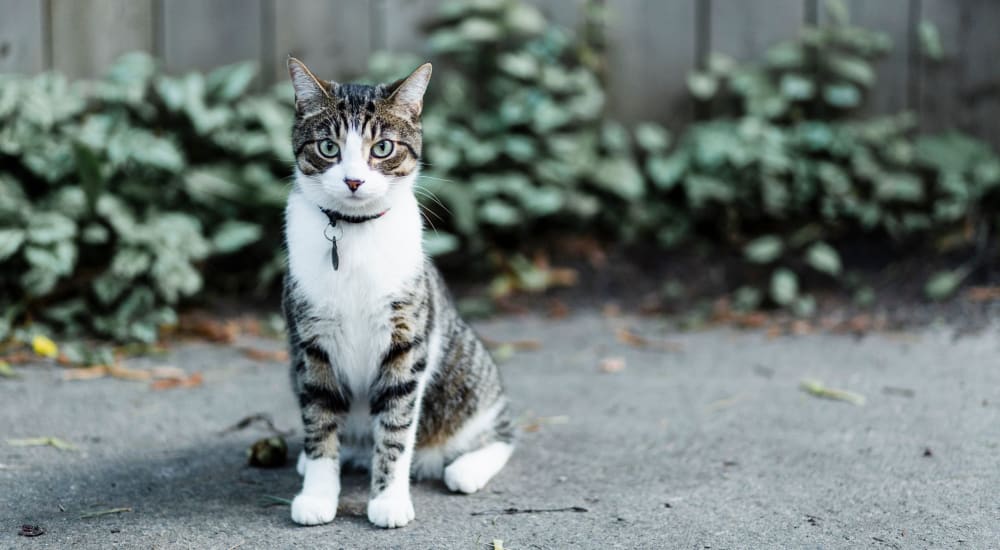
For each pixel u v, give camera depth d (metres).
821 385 2.81
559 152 3.33
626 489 2.48
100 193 3.01
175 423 2.68
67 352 2.89
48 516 2.40
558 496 2.47
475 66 3.37
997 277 3.19
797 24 3.37
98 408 2.72
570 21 3.38
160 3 3.23
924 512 2.41
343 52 3.31
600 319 3.18
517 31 3.36
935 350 2.96
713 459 2.56
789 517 2.41
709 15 3.38
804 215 3.37
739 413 2.71
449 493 2.49
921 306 3.14
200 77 3.19
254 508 2.43
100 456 2.56
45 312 3.00
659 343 3.05
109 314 3.04
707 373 2.90
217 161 3.23
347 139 2.41
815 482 2.49
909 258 3.27
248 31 3.27
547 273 3.29
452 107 3.33
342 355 2.43
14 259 3.00
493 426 2.55
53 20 3.17
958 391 2.77
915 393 2.77
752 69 3.38
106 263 3.10
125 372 2.86
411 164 2.45
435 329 2.48
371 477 2.45
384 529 2.39
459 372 2.52
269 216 3.23
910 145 3.35
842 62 3.33
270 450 2.54
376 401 2.44
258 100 3.24
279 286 3.22
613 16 3.37
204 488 2.48
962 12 3.35
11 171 3.08
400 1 3.32
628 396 2.80
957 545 2.34
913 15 3.36
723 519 2.40
